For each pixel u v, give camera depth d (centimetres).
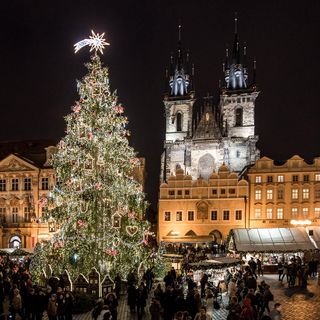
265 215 7900
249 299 2145
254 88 10381
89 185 3841
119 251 3891
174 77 11512
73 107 3975
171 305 2444
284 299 3356
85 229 3794
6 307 3130
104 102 4003
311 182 7762
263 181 7994
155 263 4331
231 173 8144
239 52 11206
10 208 8056
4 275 3272
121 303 3391
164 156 10588
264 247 4944
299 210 7756
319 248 4972
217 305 2778
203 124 10438
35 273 3841
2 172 8106
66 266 3769
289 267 3991
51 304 2348
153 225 9812
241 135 10375
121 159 4038
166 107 10994
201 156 10194
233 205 8044
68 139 4003
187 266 3488
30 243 7856
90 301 3169
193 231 8138
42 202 4025
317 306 3095
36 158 8406
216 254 5841
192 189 8256
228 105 10519
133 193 4097
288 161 7938
